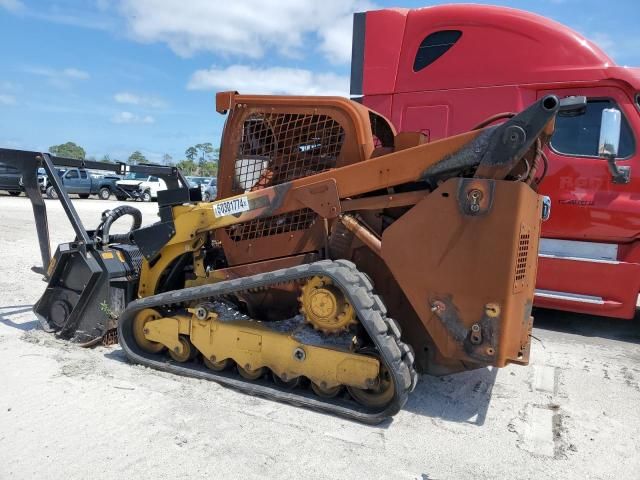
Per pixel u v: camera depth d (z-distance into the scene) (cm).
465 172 345
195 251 430
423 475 286
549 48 612
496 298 319
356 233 371
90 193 2933
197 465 284
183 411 347
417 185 370
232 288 381
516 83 624
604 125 546
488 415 368
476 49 642
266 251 412
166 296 413
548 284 598
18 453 290
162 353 439
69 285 482
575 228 593
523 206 318
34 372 403
